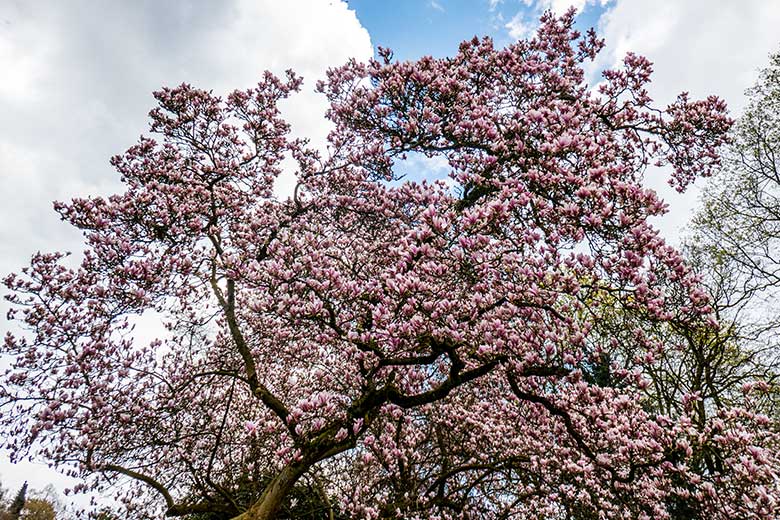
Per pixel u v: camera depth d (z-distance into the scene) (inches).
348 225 478.6
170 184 453.4
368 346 265.4
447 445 486.6
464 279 277.7
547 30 458.6
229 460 437.1
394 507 381.4
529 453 406.6
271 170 517.3
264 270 303.1
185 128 474.6
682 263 221.3
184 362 466.3
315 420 250.8
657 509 327.9
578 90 426.9
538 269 231.0
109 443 365.4
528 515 409.4
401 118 367.2
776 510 229.5
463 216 250.2
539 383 316.2
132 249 366.3
